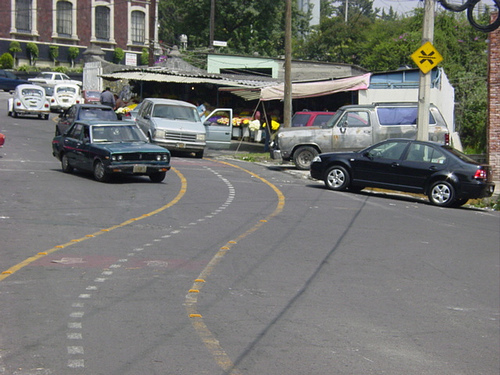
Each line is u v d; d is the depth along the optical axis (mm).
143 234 11492
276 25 58094
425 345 6840
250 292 8375
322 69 39938
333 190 18906
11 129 32031
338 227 13195
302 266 9930
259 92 32156
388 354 6441
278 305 7906
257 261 10016
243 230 12273
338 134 22828
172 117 26594
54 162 21828
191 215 13586
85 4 68625
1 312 6949
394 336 7062
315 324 7270
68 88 44562
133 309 7320
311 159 23266
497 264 10984
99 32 69812
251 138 34344
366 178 18469
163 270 9125
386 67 44844
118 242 10750
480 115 35875
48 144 27359
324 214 14594
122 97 40281
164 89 38062
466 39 42281
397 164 18000
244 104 37156
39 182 17031
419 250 11617
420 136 20359
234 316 7340
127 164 17469
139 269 9102
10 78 55812
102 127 18750
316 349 6430
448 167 17438
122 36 71125
